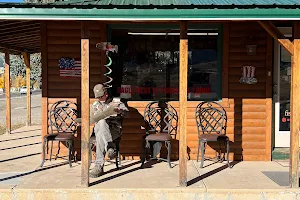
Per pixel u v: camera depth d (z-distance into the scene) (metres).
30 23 6.44
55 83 6.44
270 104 6.42
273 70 6.51
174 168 5.87
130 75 6.50
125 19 4.51
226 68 6.39
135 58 6.48
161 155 6.49
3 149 7.53
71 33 6.40
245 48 6.38
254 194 4.72
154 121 6.41
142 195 4.73
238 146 6.48
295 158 4.83
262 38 6.36
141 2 5.12
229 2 4.94
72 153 6.18
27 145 8.02
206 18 4.48
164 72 6.51
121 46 6.47
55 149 6.50
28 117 11.60
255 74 6.40
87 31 4.78
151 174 5.51
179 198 4.73
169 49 6.48
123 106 5.51
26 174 5.50
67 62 6.42
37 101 26.17
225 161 6.40
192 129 6.49
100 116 5.31
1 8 4.45
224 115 6.32
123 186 4.88
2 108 20.11
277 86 6.52
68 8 4.48
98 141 5.34
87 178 4.86
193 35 6.45
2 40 8.41
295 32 4.73
